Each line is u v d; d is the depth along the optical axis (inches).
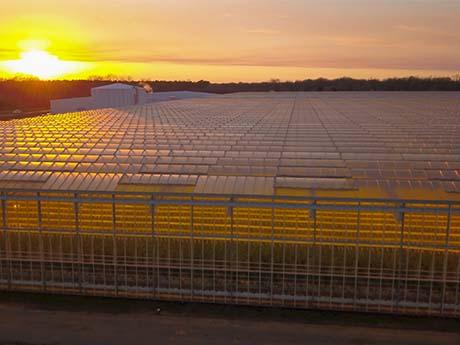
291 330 489.1
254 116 1695.4
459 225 491.2
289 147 924.0
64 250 550.6
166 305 537.6
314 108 2295.8
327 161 779.4
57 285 556.4
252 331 488.1
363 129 1235.2
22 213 551.8
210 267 535.8
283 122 1438.2
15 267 561.9
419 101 3208.7
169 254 536.4
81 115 1774.1
